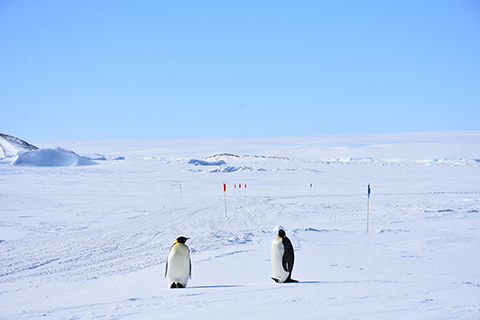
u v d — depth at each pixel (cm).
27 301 770
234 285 746
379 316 407
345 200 3303
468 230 1781
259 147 15188
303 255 1182
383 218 2275
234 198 3472
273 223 2206
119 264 1273
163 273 1034
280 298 538
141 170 6494
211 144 17975
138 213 2645
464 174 5888
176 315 462
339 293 564
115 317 471
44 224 2222
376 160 9219
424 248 1327
